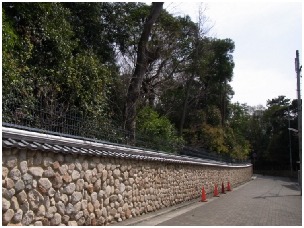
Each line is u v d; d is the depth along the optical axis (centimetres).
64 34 1427
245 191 2708
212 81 3906
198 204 1697
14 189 623
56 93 1230
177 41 2636
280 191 2802
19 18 1266
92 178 896
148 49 2044
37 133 709
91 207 883
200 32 3105
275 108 7175
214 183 2522
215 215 1306
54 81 1257
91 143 906
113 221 998
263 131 7406
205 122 3588
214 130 3512
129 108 1773
